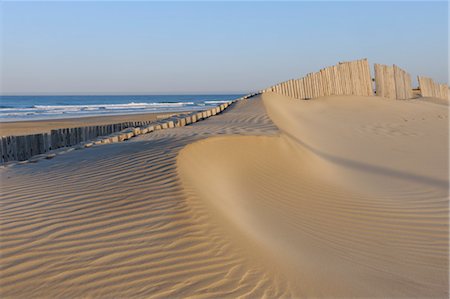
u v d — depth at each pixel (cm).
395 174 1134
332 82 2780
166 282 383
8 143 1170
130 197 554
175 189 574
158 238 454
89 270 391
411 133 1873
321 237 597
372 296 422
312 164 1065
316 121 2052
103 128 1672
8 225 481
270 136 1048
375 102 2633
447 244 601
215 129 1221
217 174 751
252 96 2422
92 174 678
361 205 783
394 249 575
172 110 6197
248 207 662
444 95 3544
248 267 430
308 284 423
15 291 356
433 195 898
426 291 447
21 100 13550
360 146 1562
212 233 481
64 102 11662
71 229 468
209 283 389
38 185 647
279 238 557
